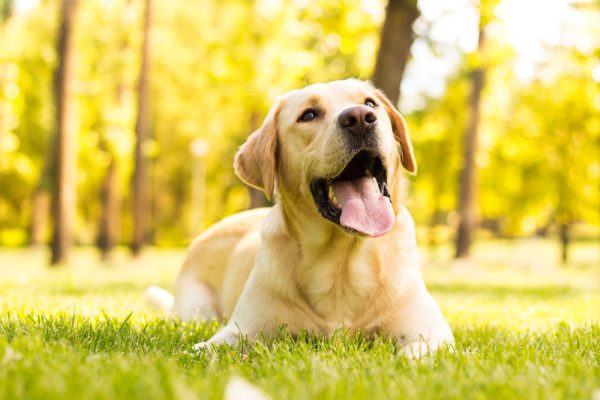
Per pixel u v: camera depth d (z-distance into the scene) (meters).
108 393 2.17
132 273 12.83
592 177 28.03
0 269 15.45
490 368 2.78
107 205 21.69
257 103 21.06
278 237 4.02
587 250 41.69
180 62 30.52
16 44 25.11
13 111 26.38
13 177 35.97
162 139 36.22
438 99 26.05
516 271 20.14
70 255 16.31
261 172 4.10
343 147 3.57
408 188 4.24
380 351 3.21
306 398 2.21
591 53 17.22
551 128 27.75
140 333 3.78
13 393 2.18
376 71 10.19
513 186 30.61
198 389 2.29
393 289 3.91
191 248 6.01
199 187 39.62
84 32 21.91
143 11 20.50
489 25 10.63
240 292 4.99
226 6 21.19
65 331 3.61
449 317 5.62
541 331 4.64
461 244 20.55
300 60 20.73
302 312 3.90
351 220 3.55
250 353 3.33
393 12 10.05
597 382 2.48
